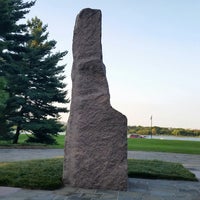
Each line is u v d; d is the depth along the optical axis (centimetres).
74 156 721
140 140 3978
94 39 768
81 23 780
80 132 726
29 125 2531
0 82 2153
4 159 1434
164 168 1031
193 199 645
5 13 2300
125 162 708
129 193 673
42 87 2723
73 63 787
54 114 2775
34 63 2705
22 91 2595
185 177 906
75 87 759
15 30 2511
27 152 1912
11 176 744
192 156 1936
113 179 703
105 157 711
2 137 2617
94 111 730
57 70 2747
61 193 645
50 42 2797
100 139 718
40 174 769
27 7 2691
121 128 718
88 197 616
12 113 2594
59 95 2720
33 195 619
